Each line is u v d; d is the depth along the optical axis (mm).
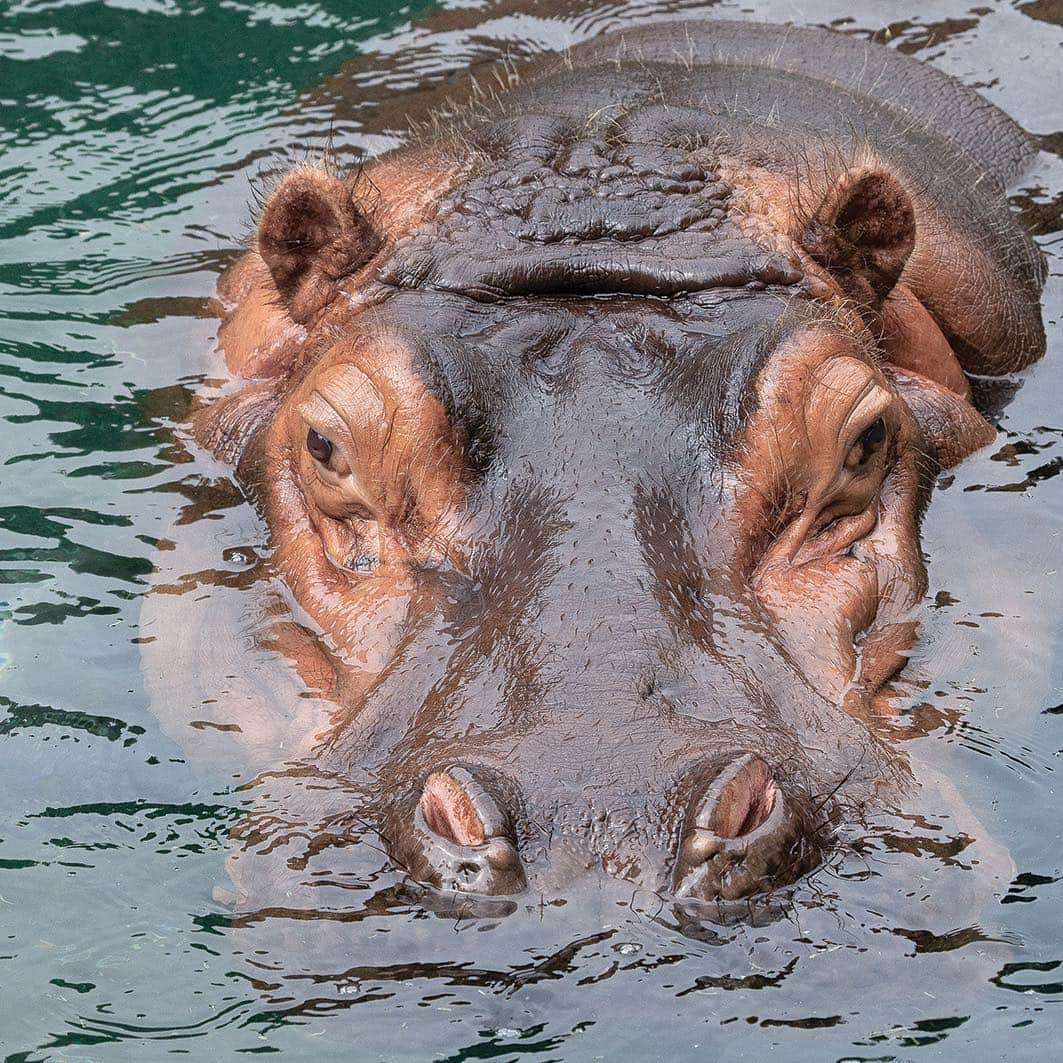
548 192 14625
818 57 21297
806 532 12648
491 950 9461
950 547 14070
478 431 12344
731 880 9539
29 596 14172
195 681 12812
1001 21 24375
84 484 15695
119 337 18297
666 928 9469
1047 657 13039
